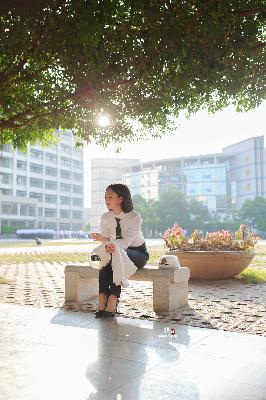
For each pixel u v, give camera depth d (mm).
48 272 12133
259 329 4496
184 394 2551
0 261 17188
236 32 4477
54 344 3748
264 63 5707
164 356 3375
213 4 3971
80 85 6191
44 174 115000
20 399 2465
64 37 4465
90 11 3684
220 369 3043
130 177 159375
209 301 6602
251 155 139250
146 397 2496
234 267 9578
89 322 4727
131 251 5281
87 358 3312
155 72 5387
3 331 4270
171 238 10414
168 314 5336
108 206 5305
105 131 7523
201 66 4852
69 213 125000
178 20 4129
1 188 99688
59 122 7477
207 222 110438
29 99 7031
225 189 139750
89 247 33969
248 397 2504
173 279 5508
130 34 4762
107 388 2646
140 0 4078
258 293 7609
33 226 105375
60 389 2629
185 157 147500
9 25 4859
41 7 4172
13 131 7949
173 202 110500
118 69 5254
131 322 4754
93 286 6586
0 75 5961
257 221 100438
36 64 6094
